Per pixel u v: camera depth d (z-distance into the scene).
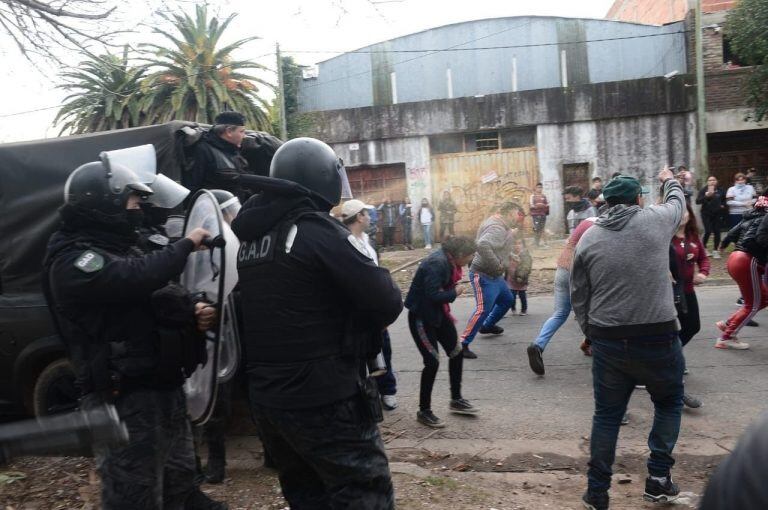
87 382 2.65
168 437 2.75
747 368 6.28
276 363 2.54
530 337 7.96
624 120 19.61
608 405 3.69
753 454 1.00
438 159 20.58
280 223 2.60
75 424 2.17
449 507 3.76
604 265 3.62
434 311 5.07
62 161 4.70
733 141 19.92
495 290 6.87
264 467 4.46
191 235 2.75
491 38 20.97
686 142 19.39
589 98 19.67
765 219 6.30
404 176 20.72
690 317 5.68
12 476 4.32
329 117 20.88
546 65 20.86
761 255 6.64
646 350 3.59
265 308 2.57
